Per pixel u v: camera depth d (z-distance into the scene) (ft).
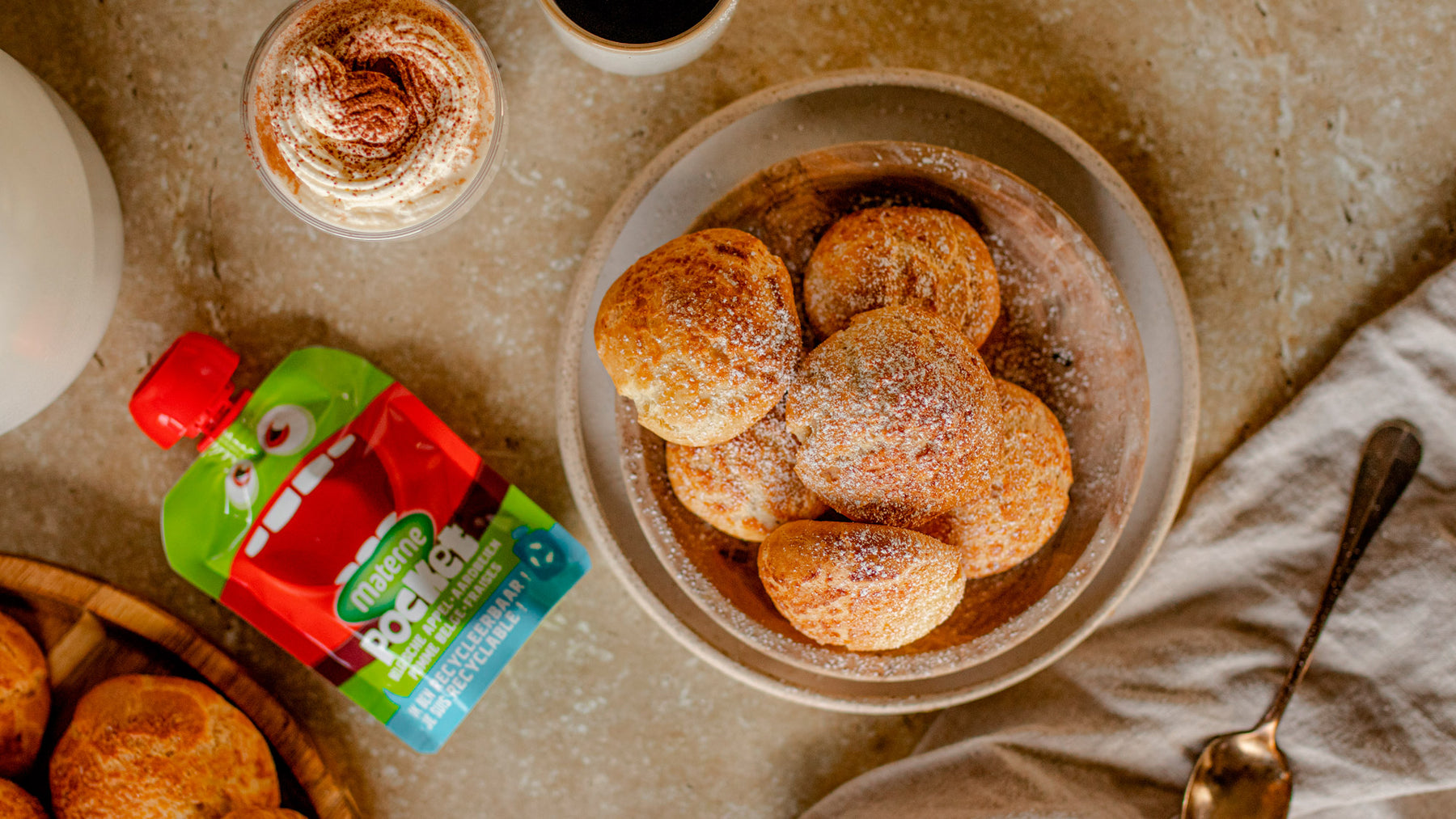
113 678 2.07
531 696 2.19
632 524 2.09
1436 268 2.16
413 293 2.15
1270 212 2.17
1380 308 2.17
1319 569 2.15
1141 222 2.07
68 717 2.11
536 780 2.19
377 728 2.18
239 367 2.15
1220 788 2.11
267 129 1.98
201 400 2.00
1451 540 2.11
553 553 2.09
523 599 2.09
